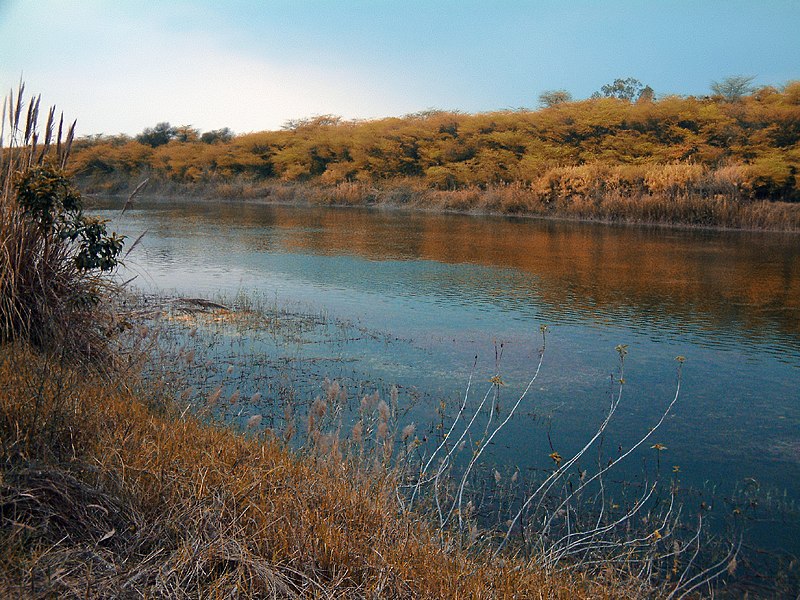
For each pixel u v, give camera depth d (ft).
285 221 90.27
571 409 21.36
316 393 21.86
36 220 19.02
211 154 160.76
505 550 13.01
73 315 19.03
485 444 18.45
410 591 10.12
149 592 9.14
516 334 30.45
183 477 11.89
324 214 103.35
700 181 88.17
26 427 12.35
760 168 88.63
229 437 14.99
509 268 50.06
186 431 14.61
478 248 61.98
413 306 36.19
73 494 10.80
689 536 14.23
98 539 10.19
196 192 148.36
